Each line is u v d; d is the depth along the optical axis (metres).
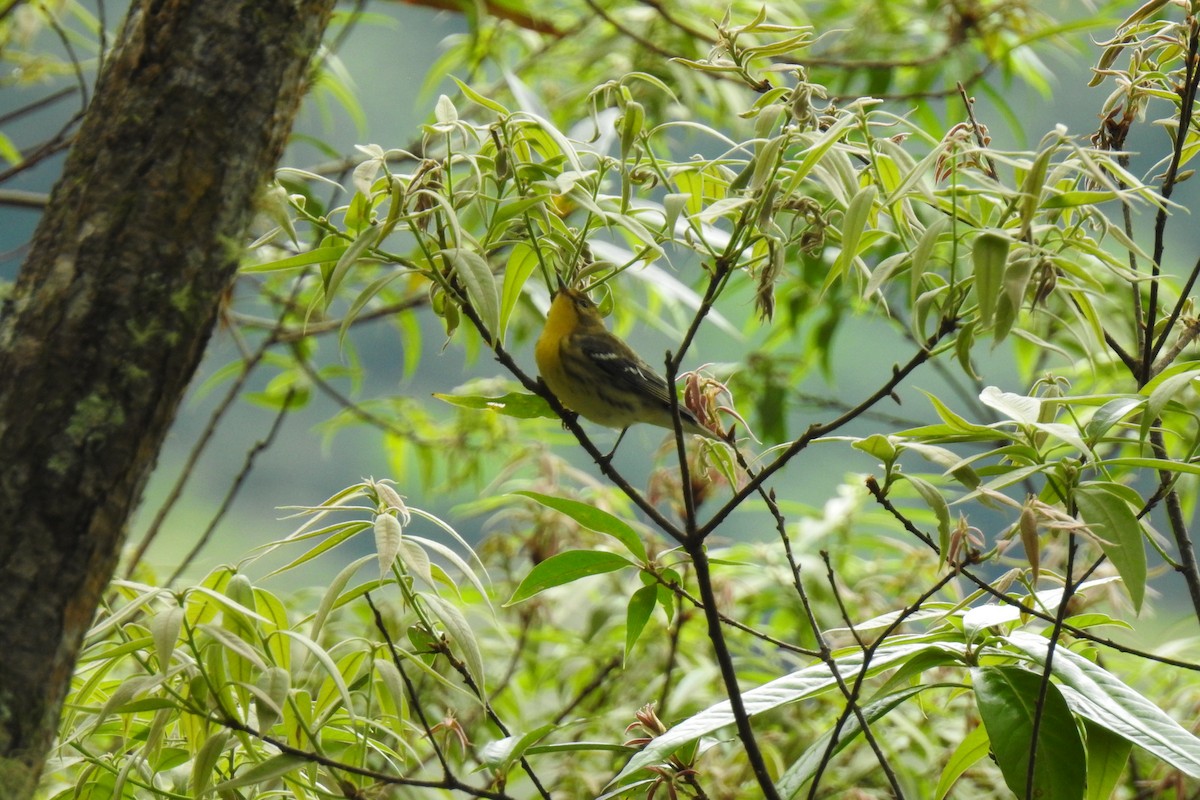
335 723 6.41
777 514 6.18
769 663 11.33
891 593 12.66
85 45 13.29
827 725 10.73
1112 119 7.03
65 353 4.38
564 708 12.05
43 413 4.32
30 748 4.23
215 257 4.65
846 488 13.38
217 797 5.84
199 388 14.69
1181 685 10.48
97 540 4.39
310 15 4.96
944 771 6.68
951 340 5.60
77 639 4.43
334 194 9.03
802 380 16.12
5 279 5.41
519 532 11.96
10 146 11.99
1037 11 14.88
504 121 6.43
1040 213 5.71
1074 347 12.75
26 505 4.26
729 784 10.13
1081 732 6.00
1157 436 7.59
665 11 13.16
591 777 10.68
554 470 11.78
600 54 15.34
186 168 4.61
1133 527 5.10
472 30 15.06
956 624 6.42
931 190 5.39
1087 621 6.75
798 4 16.88
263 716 5.16
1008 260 5.36
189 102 4.65
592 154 6.80
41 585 4.26
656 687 11.59
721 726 5.82
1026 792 5.15
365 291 6.06
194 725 5.86
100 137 4.64
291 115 4.99
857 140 7.15
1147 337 6.80
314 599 11.28
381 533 5.77
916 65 14.67
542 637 12.22
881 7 16.66
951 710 10.70
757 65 7.05
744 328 16.44
